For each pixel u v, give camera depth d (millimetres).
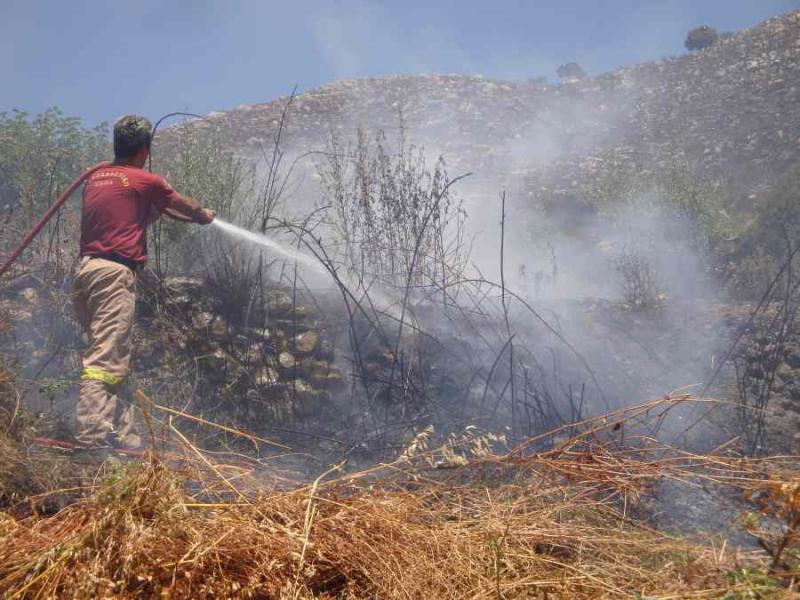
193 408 4488
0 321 4426
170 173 6297
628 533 2941
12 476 3078
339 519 2660
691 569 2562
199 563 2320
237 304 4965
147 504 2455
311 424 4559
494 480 3332
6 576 2352
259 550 2451
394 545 2617
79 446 3562
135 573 2252
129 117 4086
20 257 5246
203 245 5605
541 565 2684
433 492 3066
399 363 4906
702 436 4418
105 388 3715
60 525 2633
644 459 3688
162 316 4875
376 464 4012
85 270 3854
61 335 4754
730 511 3283
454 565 2582
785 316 5031
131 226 3941
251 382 4676
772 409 4648
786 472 3100
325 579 2506
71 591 2201
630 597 2418
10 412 3420
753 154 12875
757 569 2422
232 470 3277
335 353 5012
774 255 7898
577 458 3266
